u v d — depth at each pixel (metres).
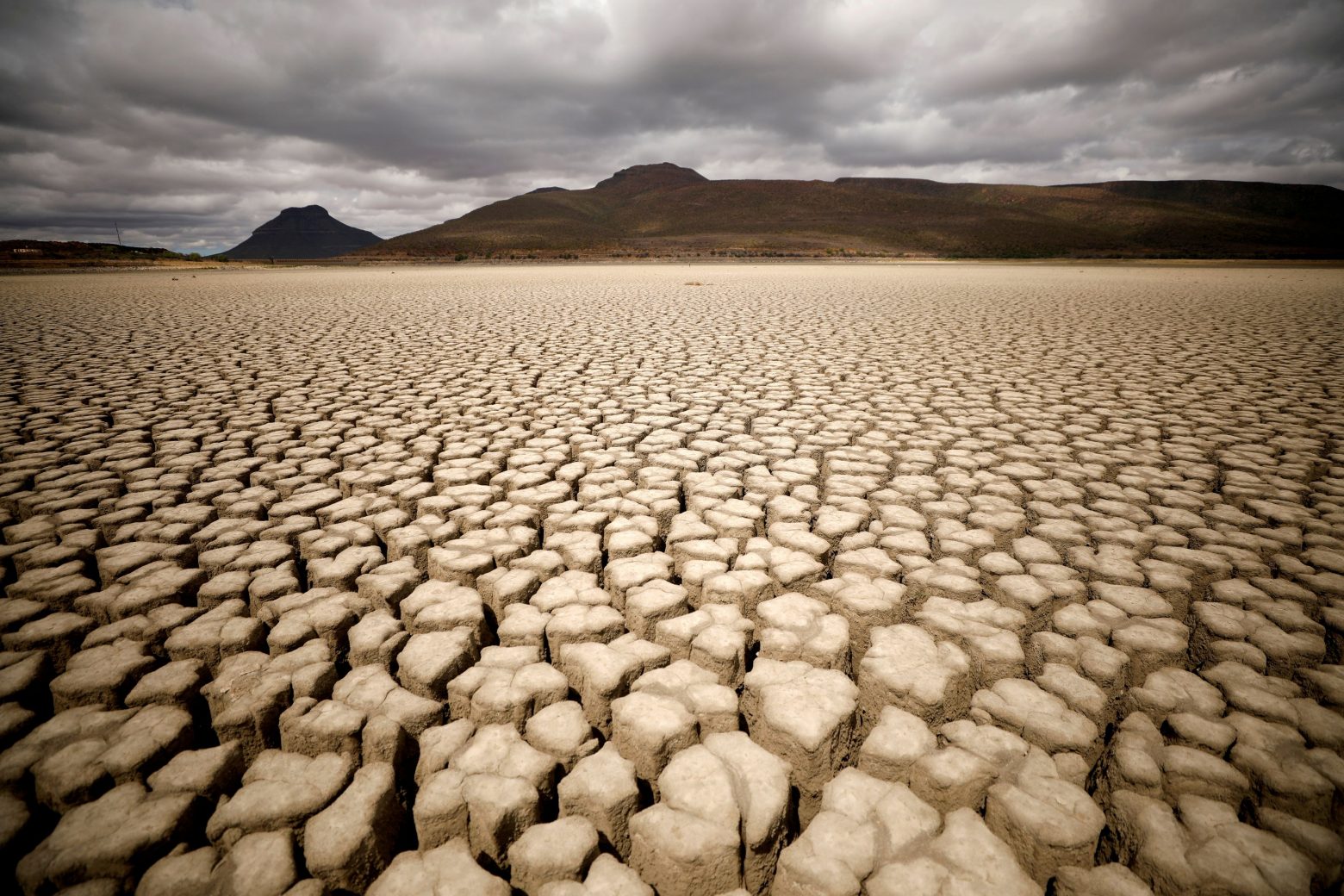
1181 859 1.26
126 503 2.96
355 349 7.23
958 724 1.62
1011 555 2.63
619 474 3.37
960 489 3.27
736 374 5.95
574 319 10.01
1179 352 6.91
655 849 1.28
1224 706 1.69
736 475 3.40
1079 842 1.28
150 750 1.50
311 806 1.36
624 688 1.77
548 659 2.01
